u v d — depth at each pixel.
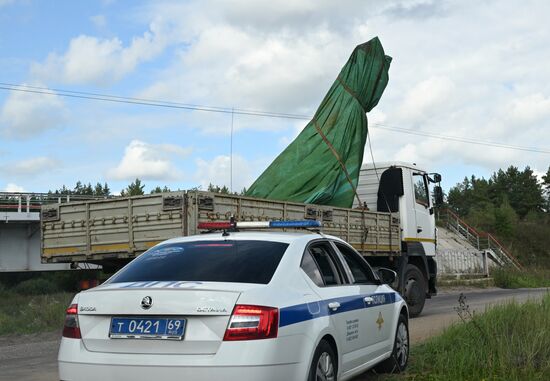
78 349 4.77
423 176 16.97
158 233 10.95
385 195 16.16
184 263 5.29
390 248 15.12
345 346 5.70
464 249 42.72
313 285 5.45
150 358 4.54
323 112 20.89
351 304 5.94
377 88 21.52
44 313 14.23
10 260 32.50
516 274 36.31
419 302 15.39
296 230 8.61
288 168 19.95
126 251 11.36
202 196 10.68
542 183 95.81
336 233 13.29
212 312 4.51
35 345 11.38
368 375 7.21
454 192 105.31
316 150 20.05
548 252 55.53
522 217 93.50
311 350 4.95
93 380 4.64
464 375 6.78
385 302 6.95
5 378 8.02
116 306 4.72
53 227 12.41
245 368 4.39
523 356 6.97
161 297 4.62
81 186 61.97
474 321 8.17
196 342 4.48
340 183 19.59
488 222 60.16
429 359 7.82
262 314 4.54
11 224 32.62
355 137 20.61
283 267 5.21
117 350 4.66
